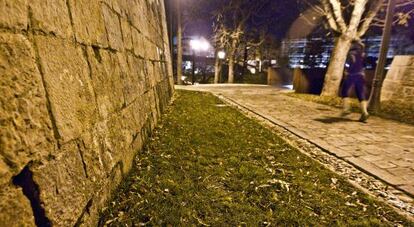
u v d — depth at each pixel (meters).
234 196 2.48
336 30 9.88
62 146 1.56
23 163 1.21
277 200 2.44
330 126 5.70
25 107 1.28
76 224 1.59
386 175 3.14
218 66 23.47
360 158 3.72
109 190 2.24
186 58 23.22
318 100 9.56
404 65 7.89
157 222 2.00
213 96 10.78
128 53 3.53
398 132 5.23
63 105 1.64
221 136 4.52
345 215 2.25
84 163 1.82
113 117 2.57
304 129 5.39
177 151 3.61
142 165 3.08
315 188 2.71
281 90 14.31
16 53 1.27
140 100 3.86
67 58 1.79
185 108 7.21
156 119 5.08
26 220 1.19
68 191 1.55
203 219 2.10
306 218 2.17
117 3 3.32
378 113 7.14
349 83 6.21
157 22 7.59
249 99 10.15
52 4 1.67
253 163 3.35
